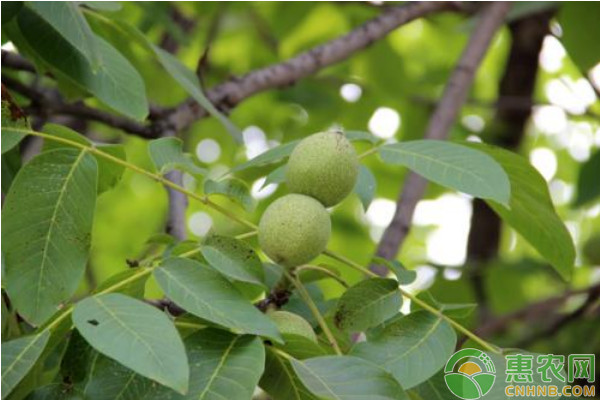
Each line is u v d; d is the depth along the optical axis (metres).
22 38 2.80
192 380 1.94
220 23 5.65
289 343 2.07
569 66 7.00
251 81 3.98
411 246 7.91
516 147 5.93
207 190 2.39
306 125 6.20
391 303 2.30
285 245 2.29
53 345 2.07
